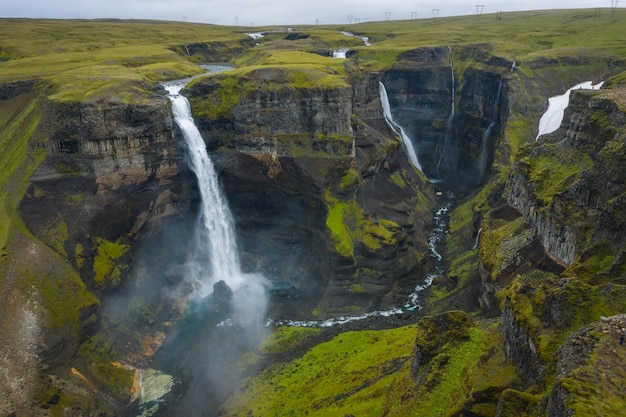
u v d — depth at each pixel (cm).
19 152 8375
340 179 9506
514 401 2927
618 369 2491
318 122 9462
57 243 7525
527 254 6550
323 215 9225
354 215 9244
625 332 2723
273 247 9931
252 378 6725
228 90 9825
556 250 6041
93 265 7744
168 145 9088
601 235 4956
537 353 3288
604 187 5538
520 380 3441
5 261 6825
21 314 6450
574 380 2444
